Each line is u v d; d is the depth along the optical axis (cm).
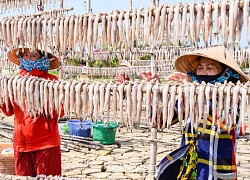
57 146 288
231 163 216
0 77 210
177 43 171
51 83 201
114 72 863
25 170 289
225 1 161
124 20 180
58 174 291
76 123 670
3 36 203
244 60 272
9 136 686
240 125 191
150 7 174
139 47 187
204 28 165
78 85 193
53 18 193
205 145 217
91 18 185
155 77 226
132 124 187
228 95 170
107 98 188
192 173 220
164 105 179
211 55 212
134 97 184
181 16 170
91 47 187
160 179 226
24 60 272
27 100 205
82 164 536
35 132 279
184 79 234
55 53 269
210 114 213
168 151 621
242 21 160
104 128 649
